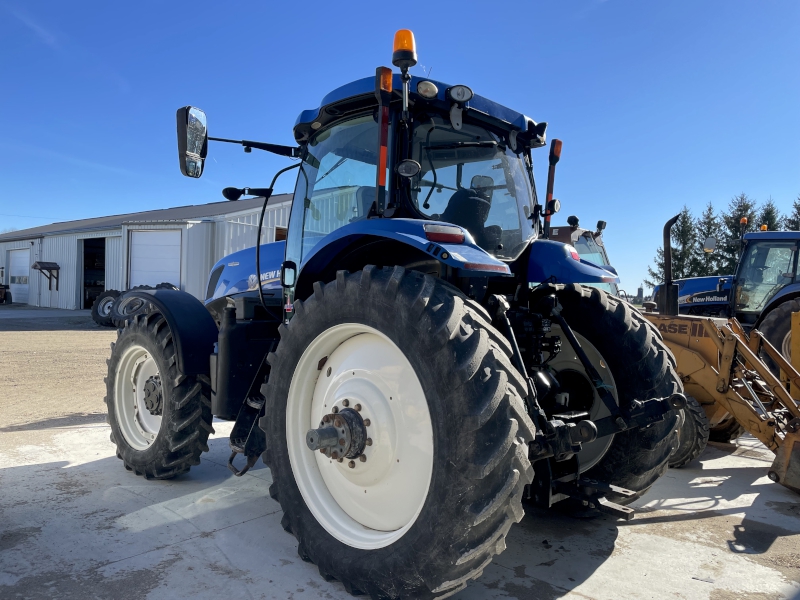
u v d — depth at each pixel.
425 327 2.03
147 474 3.59
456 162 2.91
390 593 2.08
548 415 2.62
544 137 3.31
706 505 3.36
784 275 7.62
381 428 2.26
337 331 2.44
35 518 2.96
